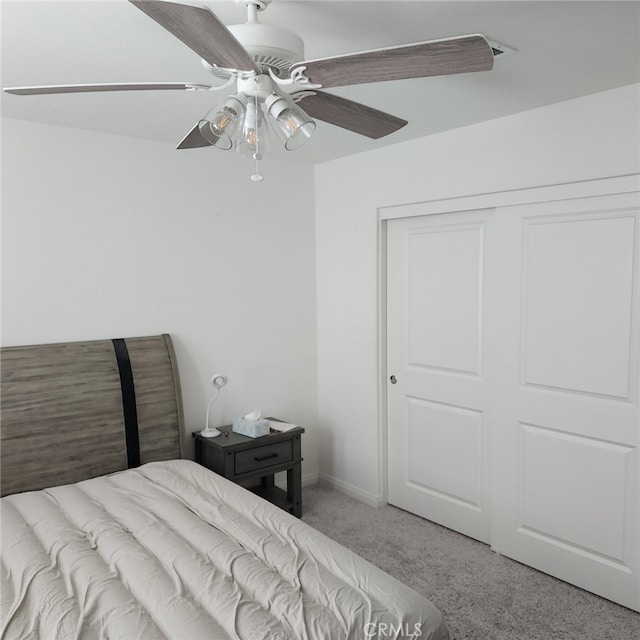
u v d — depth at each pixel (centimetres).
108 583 183
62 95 246
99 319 312
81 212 304
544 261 276
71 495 256
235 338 365
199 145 214
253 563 194
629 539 254
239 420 343
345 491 391
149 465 294
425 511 351
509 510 298
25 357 283
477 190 298
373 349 362
